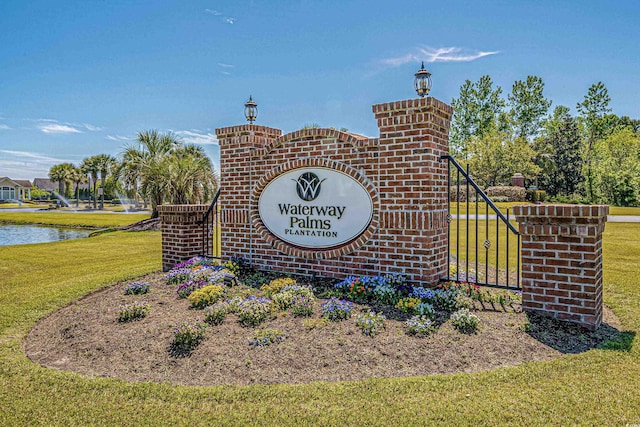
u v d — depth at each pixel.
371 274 5.81
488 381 3.42
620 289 6.35
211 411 3.13
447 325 4.50
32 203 71.50
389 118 5.52
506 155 36.09
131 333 4.70
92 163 56.03
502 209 24.52
